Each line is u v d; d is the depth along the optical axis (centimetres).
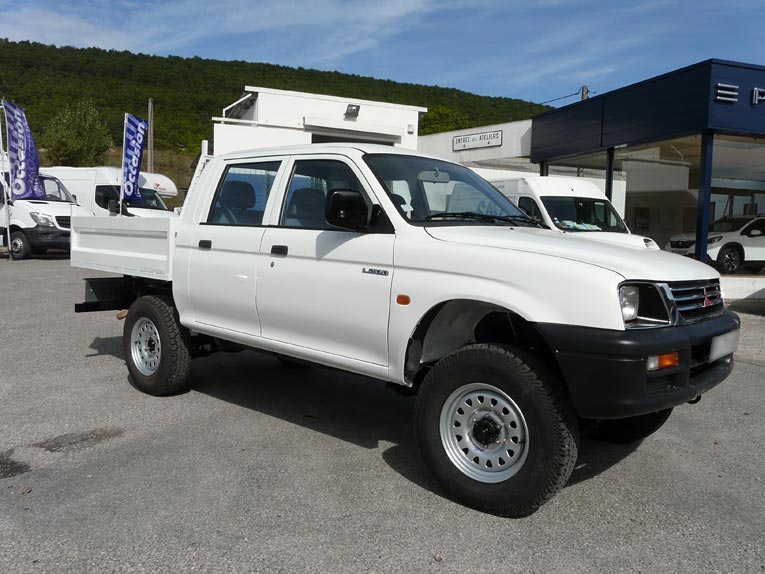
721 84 1292
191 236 545
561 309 344
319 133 2239
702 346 378
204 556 319
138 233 600
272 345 485
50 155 4056
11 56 7338
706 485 417
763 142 1580
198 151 5994
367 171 438
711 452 479
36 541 332
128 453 453
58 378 649
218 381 649
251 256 493
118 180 2005
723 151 1795
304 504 377
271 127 2156
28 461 438
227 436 490
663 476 431
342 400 593
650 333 338
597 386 333
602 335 331
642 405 332
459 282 376
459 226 423
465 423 380
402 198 435
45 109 6384
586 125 1670
